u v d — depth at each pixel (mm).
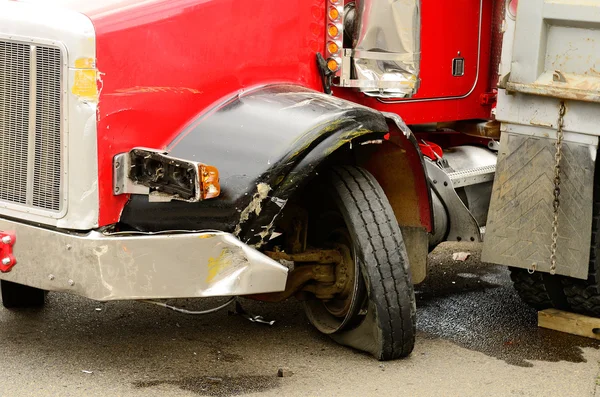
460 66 6105
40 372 4645
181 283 4324
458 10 6027
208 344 5133
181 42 4617
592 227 5234
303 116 4551
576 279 5449
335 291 5027
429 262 7141
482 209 6113
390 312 4734
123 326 5391
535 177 5250
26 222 4547
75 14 4371
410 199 5207
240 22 4844
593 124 5023
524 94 5215
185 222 4453
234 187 4406
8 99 4531
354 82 5320
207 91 4742
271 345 5145
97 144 4363
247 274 4332
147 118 4523
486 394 4543
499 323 5727
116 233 4363
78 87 4316
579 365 5012
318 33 5230
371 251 4699
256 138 4504
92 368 4719
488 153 6340
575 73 5070
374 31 5285
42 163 4473
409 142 4906
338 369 4797
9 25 4473
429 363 4945
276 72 5051
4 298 5590
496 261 5461
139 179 4449
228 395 4418
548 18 5074
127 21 4430
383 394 4488
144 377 4617
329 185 4820
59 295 5922
